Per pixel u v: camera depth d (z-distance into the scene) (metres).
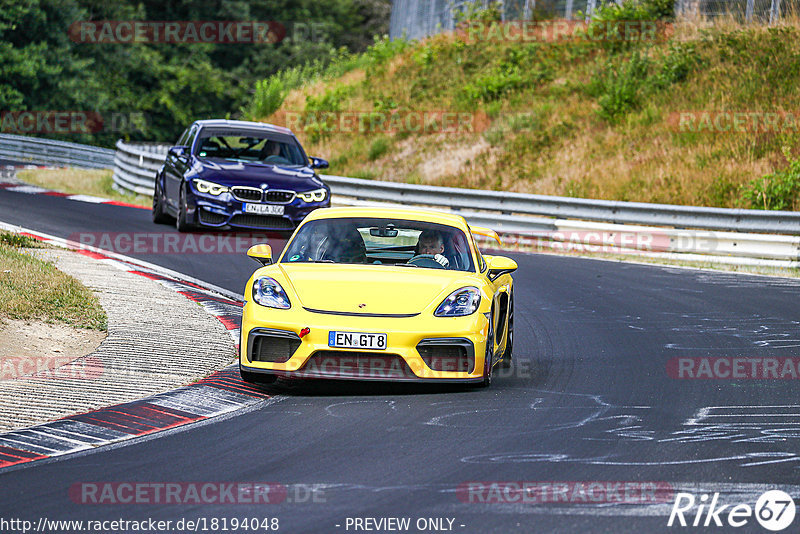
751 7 112.56
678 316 44.09
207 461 21.25
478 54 130.38
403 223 32.34
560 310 45.03
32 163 124.69
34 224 61.88
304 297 28.12
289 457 21.58
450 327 27.56
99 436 23.14
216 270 50.62
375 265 30.36
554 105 109.50
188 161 61.94
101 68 197.12
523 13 134.50
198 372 29.98
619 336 38.91
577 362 33.66
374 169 110.00
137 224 65.75
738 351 36.12
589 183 91.31
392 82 131.62
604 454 22.02
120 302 39.09
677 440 23.39
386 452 22.03
